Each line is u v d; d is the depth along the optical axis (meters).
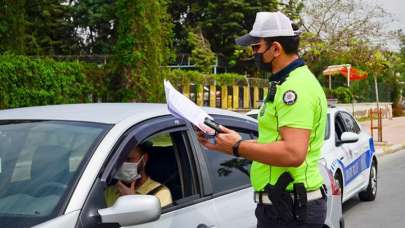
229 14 30.62
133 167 3.65
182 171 3.87
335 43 24.19
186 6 32.75
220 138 3.09
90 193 3.03
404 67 42.12
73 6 30.80
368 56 24.53
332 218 4.69
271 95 3.15
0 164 3.42
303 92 3.07
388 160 17.30
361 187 9.41
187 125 3.99
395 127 30.22
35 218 2.95
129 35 12.75
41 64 11.57
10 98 10.93
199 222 3.70
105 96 13.08
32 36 23.83
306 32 23.78
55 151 3.34
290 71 3.17
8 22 13.28
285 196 3.15
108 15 29.22
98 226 2.94
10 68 10.92
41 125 3.61
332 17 26.36
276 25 3.16
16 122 3.74
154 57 13.12
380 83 41.84
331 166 7.75
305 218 3.17
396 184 12.26
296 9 26.03
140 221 2.97
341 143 8.51
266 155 3.01
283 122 3.05
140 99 12.91
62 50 31.45
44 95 11.54
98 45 31.36
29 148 3.44
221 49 31.69
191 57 28.58
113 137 3.35
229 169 4.27
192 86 17.09
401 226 8.30
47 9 28.97
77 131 3.45
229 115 4.60
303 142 3.02
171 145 3.90
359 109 35.06
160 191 3.76
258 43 3.21
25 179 3.25
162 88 13.35
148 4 12.90
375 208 9.52
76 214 2.91
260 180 3.25
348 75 23.31
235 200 4.10
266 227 3.27
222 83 18.59
